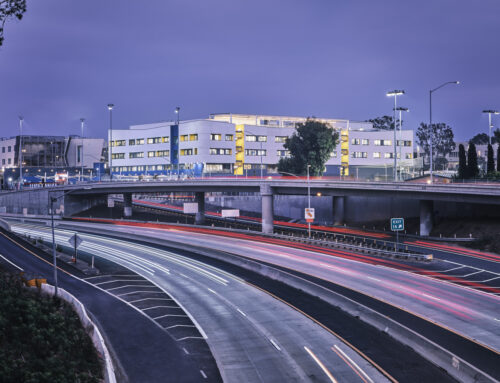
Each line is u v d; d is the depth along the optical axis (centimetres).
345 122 18400
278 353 2764
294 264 5478
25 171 16150
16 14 3008
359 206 9925
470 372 2259
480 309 3556
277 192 8956
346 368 2500
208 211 12519
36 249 6412
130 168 16250
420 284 4394
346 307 3578
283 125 17450
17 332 2684
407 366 2500
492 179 7238
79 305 3419
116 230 8744
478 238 6744
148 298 4103
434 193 7025
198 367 2586
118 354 2794
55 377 2303
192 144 14362
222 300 4019
